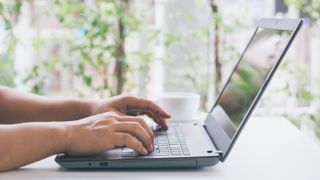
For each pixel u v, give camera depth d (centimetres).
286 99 196
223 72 194
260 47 96
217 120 103
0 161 80
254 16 196
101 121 86
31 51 198
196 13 198
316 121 194
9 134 81
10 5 179
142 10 194
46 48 199
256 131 110
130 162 81
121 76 188
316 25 191
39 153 81
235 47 192
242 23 192
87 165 81
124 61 186
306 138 104
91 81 184
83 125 85
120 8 185
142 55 190
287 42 83
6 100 113
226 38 194
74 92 197
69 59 190
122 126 85
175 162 81
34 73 184
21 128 82
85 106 112
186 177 78
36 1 194
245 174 79
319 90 199
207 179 77
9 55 185
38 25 196
